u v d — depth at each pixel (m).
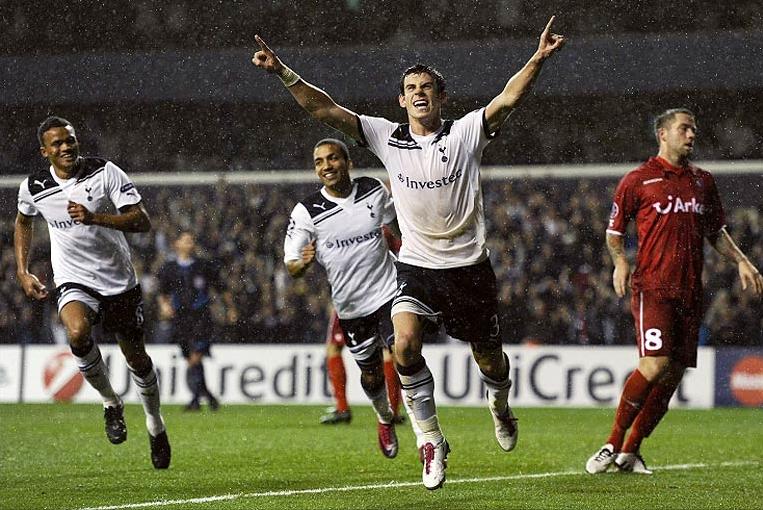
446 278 9.72
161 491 10.53
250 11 37.34
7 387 25.27
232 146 37.16
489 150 36.78
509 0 36.72
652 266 11.48
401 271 9.81
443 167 9.52
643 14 35.91
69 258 11.73
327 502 9.74
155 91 36.19
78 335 11.38
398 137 9.65
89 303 11.62
